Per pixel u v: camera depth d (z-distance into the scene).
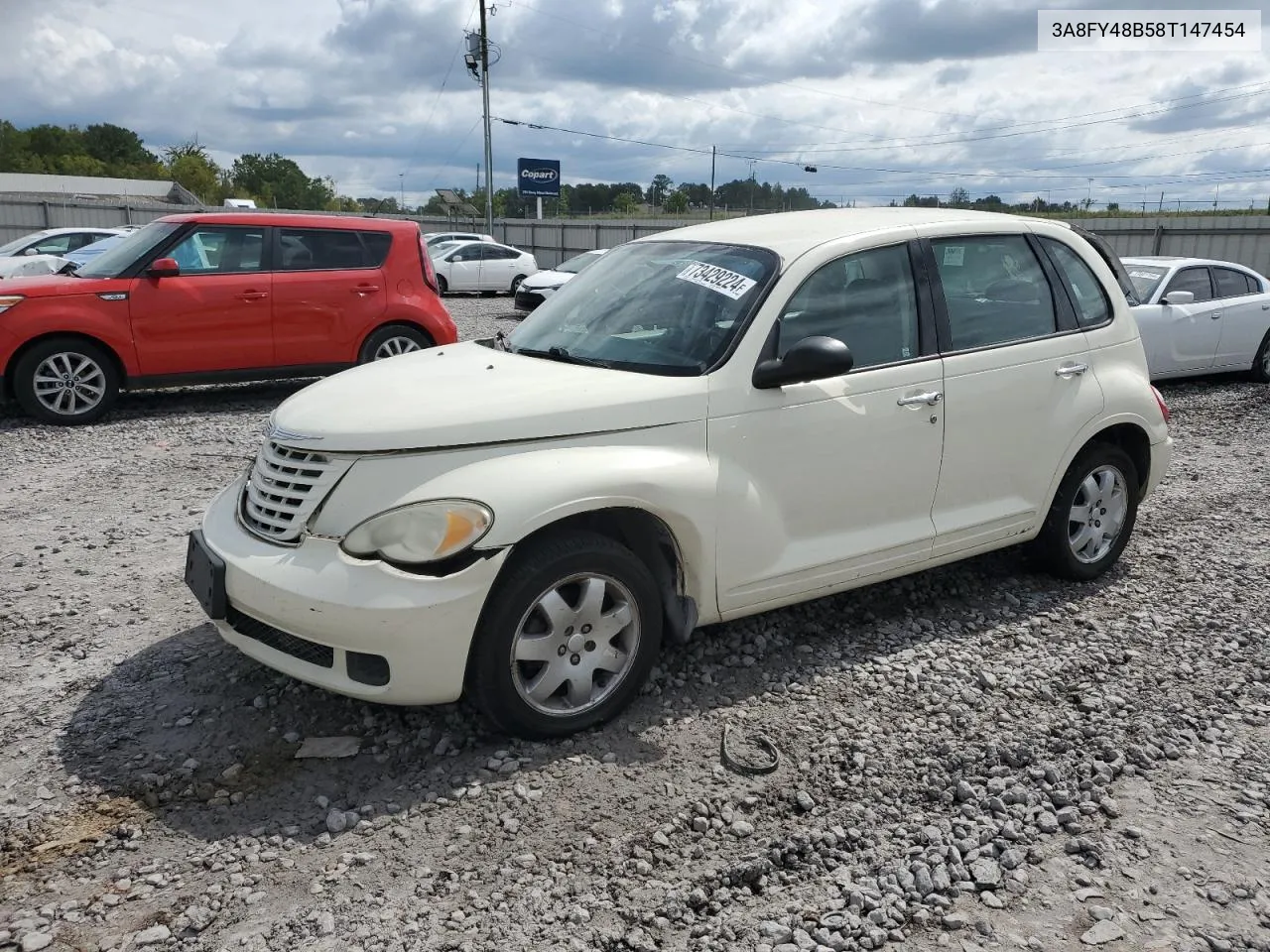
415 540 3.19
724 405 3.72
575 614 3.46
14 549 5.57
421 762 3.43
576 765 3.41
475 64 38.09
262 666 4.09
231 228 9.47
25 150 122.88
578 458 3.44
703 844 2.99
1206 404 10.66
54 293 8.70
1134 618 4.75
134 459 7.69
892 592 5.00
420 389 3.63
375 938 2.60
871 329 4.15
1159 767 3.48
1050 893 2.81
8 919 2.65
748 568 3.84
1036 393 4.62
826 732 3.64
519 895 2.76
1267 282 12.15
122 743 3.54
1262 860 2.96
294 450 3.43
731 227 4.59
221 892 2.78
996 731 3.68
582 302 4.47
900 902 2.75
